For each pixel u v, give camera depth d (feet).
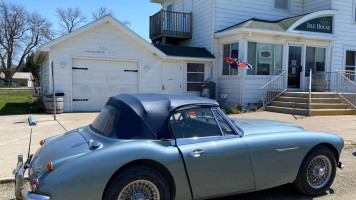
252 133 11.95
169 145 10.14
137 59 41.24
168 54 43.01
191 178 10.19
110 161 9.06
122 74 40.83
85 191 8.76
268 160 11.48
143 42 40.78
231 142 10.96
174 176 9.92
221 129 11.25
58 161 9.03
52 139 12.30
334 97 38.37
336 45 49.49
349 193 12.92
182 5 56.03
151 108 10.46
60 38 36.17
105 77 39.88
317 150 12.44
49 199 8.41
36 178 9.09
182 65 44.70
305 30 44.91
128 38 40.50
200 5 49.21
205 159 10.35
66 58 37.29
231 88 43.83
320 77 46.32
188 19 52.34
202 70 46.26
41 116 33.96
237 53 42.65
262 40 42.98
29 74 252.83
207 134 10.95
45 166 9.28
